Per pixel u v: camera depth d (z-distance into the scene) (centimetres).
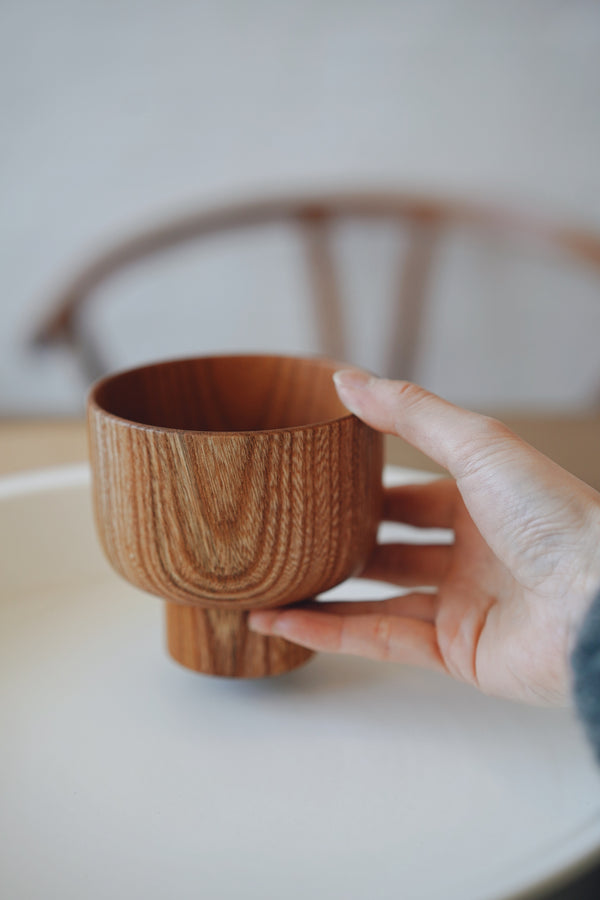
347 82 92
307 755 37
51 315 96
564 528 36
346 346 101
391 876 32
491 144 95
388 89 93
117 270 94
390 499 46
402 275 96
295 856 33
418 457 55
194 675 41
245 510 35
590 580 36
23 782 36
